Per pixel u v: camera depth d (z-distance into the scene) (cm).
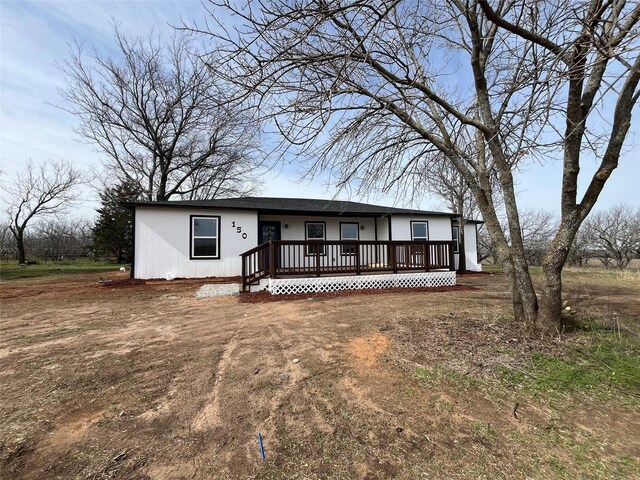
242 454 192
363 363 326
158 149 1962
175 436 210
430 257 992
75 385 286
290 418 231
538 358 319
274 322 514
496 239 442
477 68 399
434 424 220
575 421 221
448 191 1505
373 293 807
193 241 1180
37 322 528
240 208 1218
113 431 216
